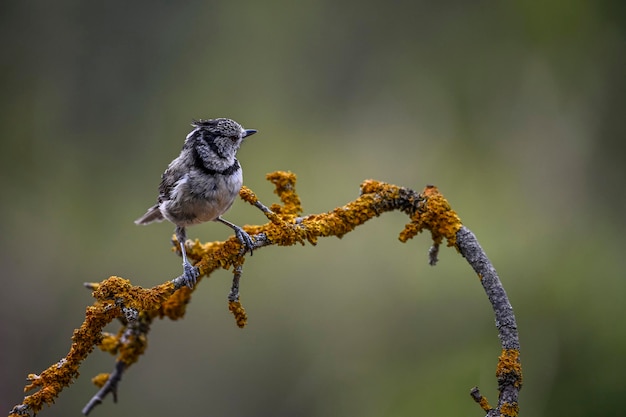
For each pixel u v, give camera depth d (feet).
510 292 36.11
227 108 51.80
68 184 50.08
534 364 33.86
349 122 50.78
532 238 38.50
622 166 38.96
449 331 37.78
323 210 47.91
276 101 51.98
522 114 43.62
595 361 32.71
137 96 52.26
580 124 40.83
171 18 53.21
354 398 38.68
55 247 48.55
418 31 50.11
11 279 47.29
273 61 52.75
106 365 44.55
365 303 41.60
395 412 35.96
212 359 44.39
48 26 52.26
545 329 34.47
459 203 43.47
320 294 42.83
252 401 42.75
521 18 44.62
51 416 43.14
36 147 50.57
